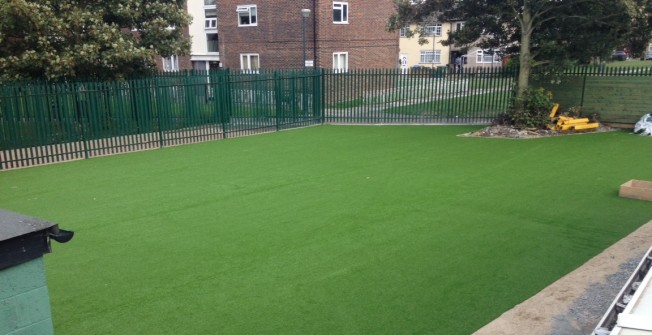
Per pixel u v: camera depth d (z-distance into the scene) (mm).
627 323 2867
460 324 4676
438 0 16203
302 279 5652
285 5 27297
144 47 16000
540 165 11289
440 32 49469
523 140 14609
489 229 7207
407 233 7062
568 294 5117
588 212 7926
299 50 27375
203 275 5793
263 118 17031
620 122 16672
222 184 9859
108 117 13359
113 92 13352
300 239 6871
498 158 12117
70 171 11266
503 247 6539
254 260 6191
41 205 8625
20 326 2760
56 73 14242
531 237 6887
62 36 14461
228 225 7469
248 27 29297
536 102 15992
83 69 15500
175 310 5004
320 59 26688
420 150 13258
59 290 5465
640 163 11367
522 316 4711
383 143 14406
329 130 17203
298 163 11742
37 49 14227
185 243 6777
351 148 13656
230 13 29938
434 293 5293
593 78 16891
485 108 18656
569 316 4684
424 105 19062
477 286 5445
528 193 9008
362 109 19328
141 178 10484
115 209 8328
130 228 7395
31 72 14859
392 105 19203
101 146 13508
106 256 6367
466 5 16594
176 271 5910
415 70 18953
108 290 5457
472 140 14766
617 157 12062
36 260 2785
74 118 12680
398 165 11414
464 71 19844
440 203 8445
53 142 12375
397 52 30859
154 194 9203
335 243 6715
